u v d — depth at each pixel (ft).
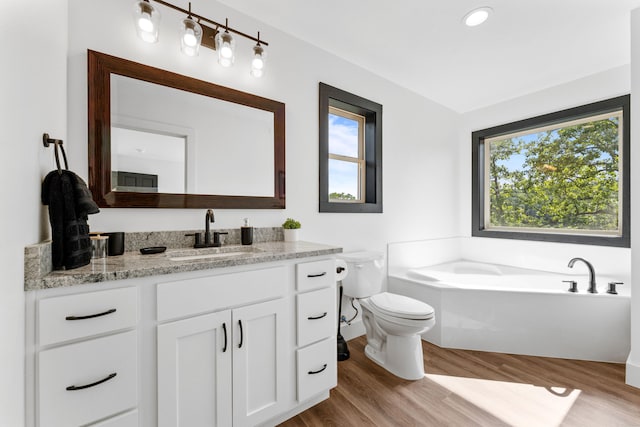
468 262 10.59
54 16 3.52
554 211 9.23
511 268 9.66
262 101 6.11
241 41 5.87
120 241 4.29
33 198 2.94
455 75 8.39
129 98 4.64
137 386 3.27
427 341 7.69
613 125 8.00
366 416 4.75
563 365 6.33
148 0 4.52
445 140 10.68
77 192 3.31
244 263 4.05
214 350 3.82
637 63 5.41
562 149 9.04
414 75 8.44
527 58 7.45
